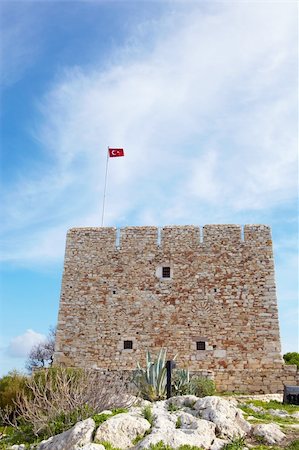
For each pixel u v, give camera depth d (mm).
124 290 28188
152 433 10219
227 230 28750
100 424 10664
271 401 20594
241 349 25984
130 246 29188
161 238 29125
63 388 14086
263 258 27891
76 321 27859
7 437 13586
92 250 29422
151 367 19953
